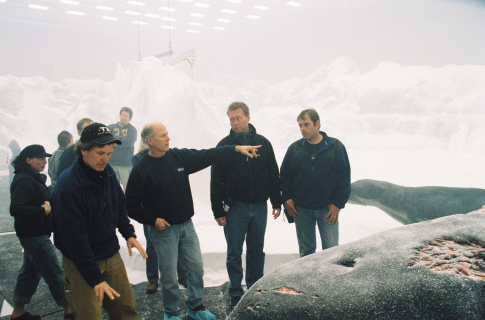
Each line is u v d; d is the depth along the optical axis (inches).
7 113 616.1
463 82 645.3
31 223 89.3
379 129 690.8
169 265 86.7
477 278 36.8
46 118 638.5
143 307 99.7
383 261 42.4
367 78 809.5
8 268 137.3
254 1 828.0
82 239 59.5
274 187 104.8
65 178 61.2
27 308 103.3
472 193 149.2
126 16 751.7
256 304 40.6
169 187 85.3
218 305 100.5
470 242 43.9
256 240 101.3
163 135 84.4
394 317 34.9
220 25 893.8
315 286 40.7
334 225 101.2
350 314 36.0
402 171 420.5
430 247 43.9
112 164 183.3
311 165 100.0
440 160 483.2
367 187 177.2
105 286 59.5
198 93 216.4
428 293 36.0
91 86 753.6
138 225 168.7
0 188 342.3
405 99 697.0
